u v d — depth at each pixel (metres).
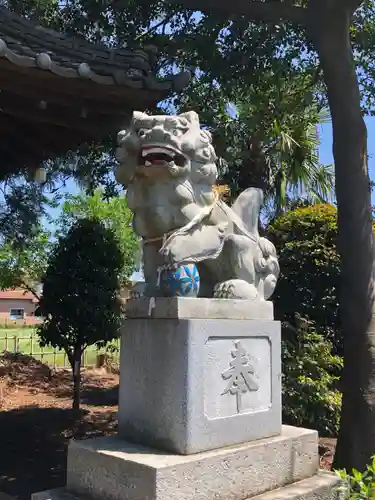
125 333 2.67
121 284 6.52
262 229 7.10
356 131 4.16
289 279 6.23
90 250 6.07
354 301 4.00
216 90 6.17
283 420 5.41
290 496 2.46
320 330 6.06
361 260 4.04
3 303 35.31
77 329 6.20
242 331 2.60
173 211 2.58
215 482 2.29
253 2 4.64
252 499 2.41
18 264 11.59
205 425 2.38
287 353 5.53
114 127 4.22
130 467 2.21
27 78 3.50
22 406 7.28
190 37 5.57
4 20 3.80
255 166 7.46
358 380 3.91
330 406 5.35
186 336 2.35
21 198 8.20
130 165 2.62
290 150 7.78
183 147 2.52
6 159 5.39
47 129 4.43
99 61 3.79
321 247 6.11
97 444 2.50
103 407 7.42
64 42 3.97
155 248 2.71
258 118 6.30
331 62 4.19
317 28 4.24
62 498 2.39
